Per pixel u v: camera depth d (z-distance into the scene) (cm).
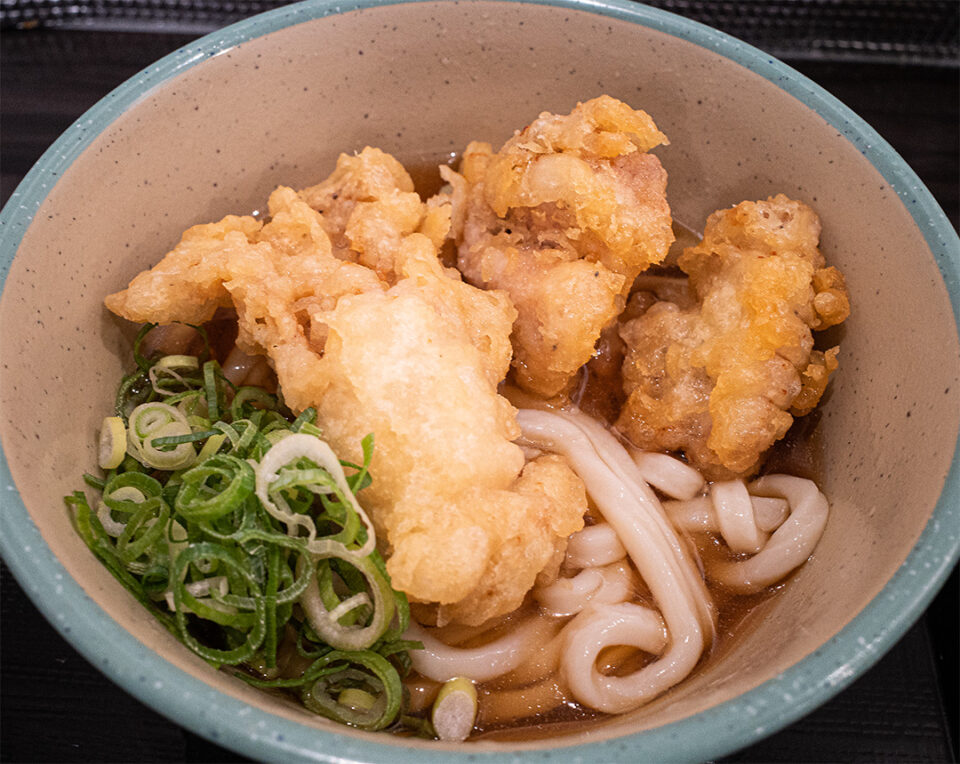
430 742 17
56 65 29
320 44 24
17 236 20
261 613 18
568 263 22
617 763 16
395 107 25
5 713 21
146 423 21
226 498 18
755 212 22
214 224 23
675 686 20
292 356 20
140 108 22
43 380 20
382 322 20
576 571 21
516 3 24
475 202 23
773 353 21
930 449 19
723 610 21
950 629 22
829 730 21
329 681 19
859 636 17
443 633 20
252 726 16
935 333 20
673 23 23
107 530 19
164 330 23
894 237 21
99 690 21
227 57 23
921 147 28
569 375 22
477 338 21
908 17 30
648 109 25
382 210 23
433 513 19
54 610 17
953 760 21
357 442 19
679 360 22
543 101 25
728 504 21
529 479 20
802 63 29
